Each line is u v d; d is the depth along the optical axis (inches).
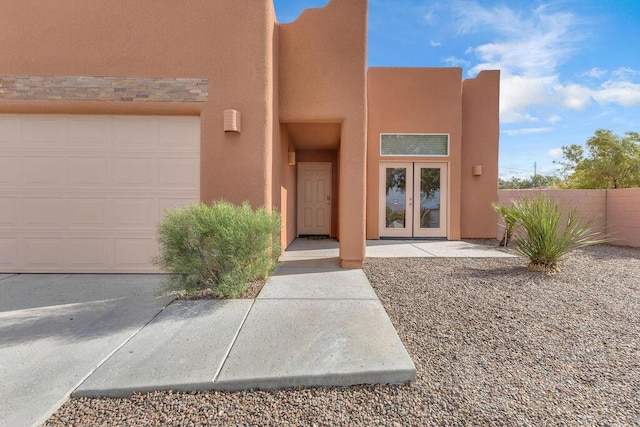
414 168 396.8
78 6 203.9
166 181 211.5
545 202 244.8
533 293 173.5
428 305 154.5
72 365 97.4
